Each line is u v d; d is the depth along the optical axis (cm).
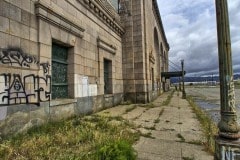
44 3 748
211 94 4522
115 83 1584
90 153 464
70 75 976
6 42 600
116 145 341
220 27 323
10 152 469
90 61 1159
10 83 609
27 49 680
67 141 560
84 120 880
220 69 323
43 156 461
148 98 1800
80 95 1027
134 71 1759
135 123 885
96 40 1252
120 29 1692
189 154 516
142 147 569
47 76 771
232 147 302
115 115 1084
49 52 787
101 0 1377
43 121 741
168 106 1573
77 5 1028
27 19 685
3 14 594
